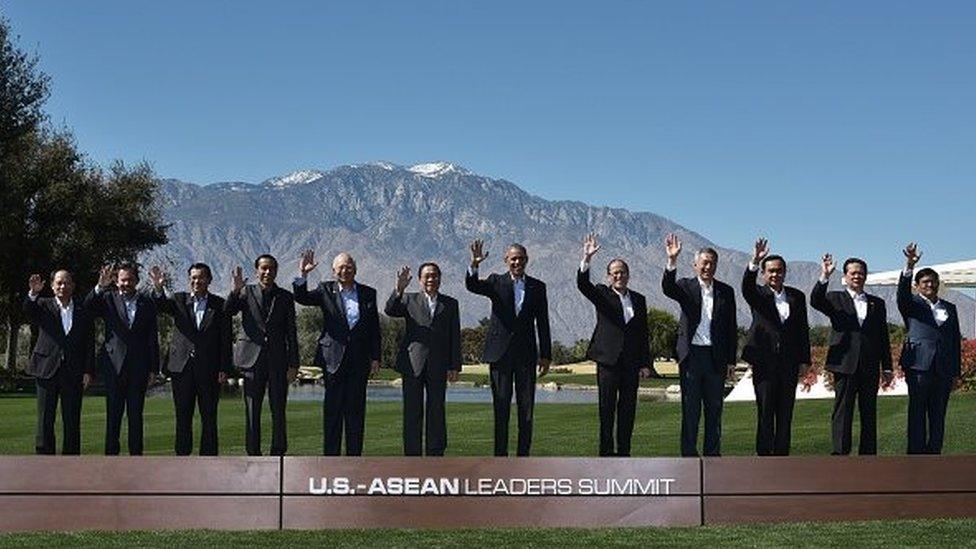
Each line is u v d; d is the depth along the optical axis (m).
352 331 11.52
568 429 17.41
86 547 8.59
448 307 11.72
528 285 11.68
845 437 11.83
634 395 11.55
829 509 9.93
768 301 11.78
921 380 11.81
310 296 11.60
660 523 9.75
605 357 11.51
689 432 11.52
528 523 9.68
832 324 12.01
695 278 11.79
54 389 11.35
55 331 11.41
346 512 9.57
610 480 9.77
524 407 11.55
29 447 15.21
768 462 9.90
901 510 10.03
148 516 9.43
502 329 11.53
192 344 11.61
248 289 11.75
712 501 9.84
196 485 9.48
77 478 9.40
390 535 9.19
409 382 11.56
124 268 11.65
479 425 18.09
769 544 8.75
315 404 24.95
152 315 11.68
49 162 44.75
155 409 23.02
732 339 11.65
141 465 9.46
